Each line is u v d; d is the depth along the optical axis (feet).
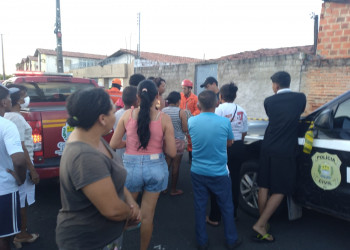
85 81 17.71
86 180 4.35
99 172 4.43
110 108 4.79
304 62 24.38
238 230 10.86
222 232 10.80
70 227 4.71
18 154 7.27
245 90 29.96
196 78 36.73
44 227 11.25
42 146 12.26
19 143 7.45
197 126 9.00
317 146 9.19
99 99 4.63
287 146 9.40
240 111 10.59
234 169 10.89
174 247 9.84
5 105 7.82
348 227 11.07
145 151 8.29
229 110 10.55
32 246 9.92
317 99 23.59
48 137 12.35
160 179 8.34
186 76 38.04
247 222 11.52
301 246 9.77
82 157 4.40
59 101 17.39
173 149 8.50
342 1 21.13
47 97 17.07
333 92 22.54
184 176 17.38
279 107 9.47
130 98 10.75
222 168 9.12
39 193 14.78
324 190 9.04
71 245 4.76
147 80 8.32
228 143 9.44
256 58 28.58
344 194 8.48
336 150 8.64
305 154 9.57
